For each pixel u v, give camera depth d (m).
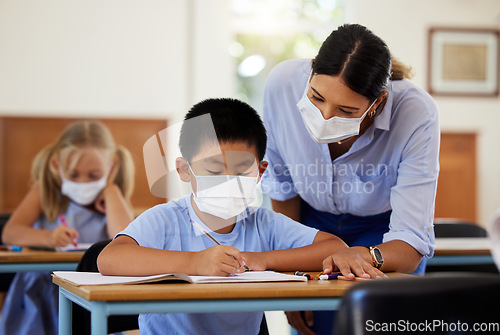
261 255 1.40
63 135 2.53
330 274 1.31
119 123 5.38
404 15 5.74
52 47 5.37
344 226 1.92
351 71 1.42
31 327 2.27
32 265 1.92
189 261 1.25
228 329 1.43
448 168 5.71
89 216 2.50
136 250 1.28
